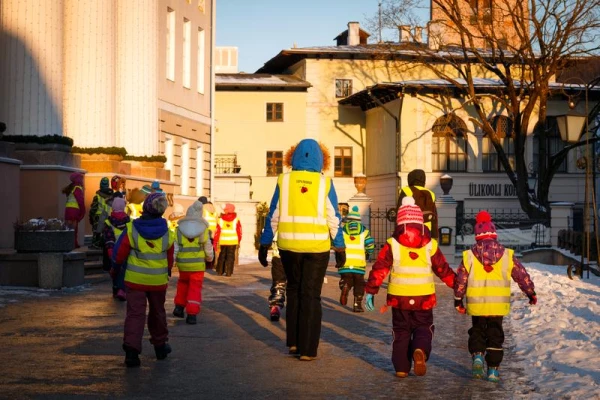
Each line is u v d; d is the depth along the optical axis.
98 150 31.42
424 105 54.75
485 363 10.52
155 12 37.09
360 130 64.88
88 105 31.72
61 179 27.55
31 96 27.44
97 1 31.75
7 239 24.19
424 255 9.48
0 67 27.50
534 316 14.85
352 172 64.81
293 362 10.51
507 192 55.06
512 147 55.81
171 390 8.68
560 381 9.10
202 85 46.41
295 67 68.00
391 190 57.25
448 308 17.14
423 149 54.62
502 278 9.31
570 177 56.12
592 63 54.12
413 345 9.33
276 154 65.62
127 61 36.31
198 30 46.06
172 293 20.25
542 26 44.56
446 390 8.77
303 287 10.77
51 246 20.39
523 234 38.38
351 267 16.56
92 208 22.97
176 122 41.66
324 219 10.72
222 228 27.42
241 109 65.50
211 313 16.02
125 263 10.49
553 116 55.84
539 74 45.75
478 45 64.56
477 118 54.88
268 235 11.04
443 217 36.97
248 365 10.27
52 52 27.81
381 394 8.55
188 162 43.78
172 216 23.25
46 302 17.58
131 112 36.22
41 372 9.61
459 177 54.91
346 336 12.95
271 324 14.36
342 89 65.38
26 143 27.31
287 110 65.50
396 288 9.47
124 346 10.03
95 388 8.73
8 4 27.48
